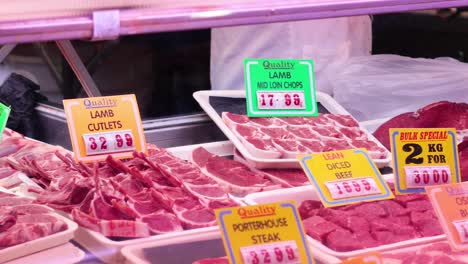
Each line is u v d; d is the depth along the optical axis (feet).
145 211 6.73
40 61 12.61
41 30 5.06
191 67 16.48
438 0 6.49
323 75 11.80
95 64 14.53
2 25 4.93
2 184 7.58
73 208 6.69
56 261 6.07
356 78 10.31
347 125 9.24
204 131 9.30
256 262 5.45
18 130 9.93
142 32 5.41
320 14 5.99
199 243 6.41
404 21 17.38
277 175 8.13
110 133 7.79
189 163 8.09
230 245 5.44
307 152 8.30
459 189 6.61
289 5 5.83
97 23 5.21
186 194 7.25
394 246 6.51
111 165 7.59
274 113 9.13
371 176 7.15
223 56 12.51
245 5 5.70
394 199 7.31
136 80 15.43
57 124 9.62
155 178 7.52
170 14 5.44
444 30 16.97
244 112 9.32
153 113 15.26
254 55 12.10
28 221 6.35
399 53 17.52
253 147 8.29
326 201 6.84
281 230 5.63
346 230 6.72
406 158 7.16
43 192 7.24
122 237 6.39
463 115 9.28
